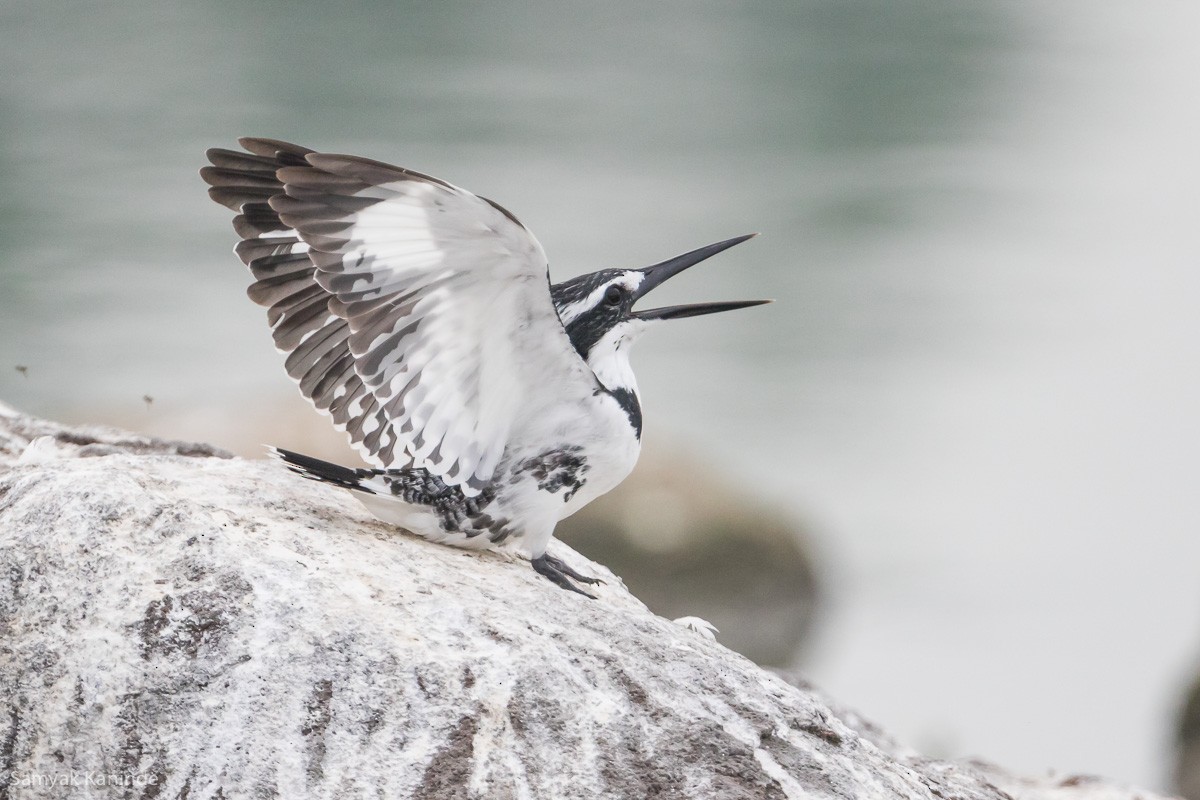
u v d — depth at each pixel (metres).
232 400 20.30
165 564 5.46
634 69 46.50
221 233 29.45
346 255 5.66
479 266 5.71
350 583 5.62
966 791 6.45
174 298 26.16
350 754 5.11
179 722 5.14
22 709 5.19
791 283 28.56
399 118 38.91
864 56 49.75
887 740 8.24
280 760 5.09
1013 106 44.03
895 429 23.02
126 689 5.18
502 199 32.25
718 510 17.66
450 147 36.16
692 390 23.75
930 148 38.84
